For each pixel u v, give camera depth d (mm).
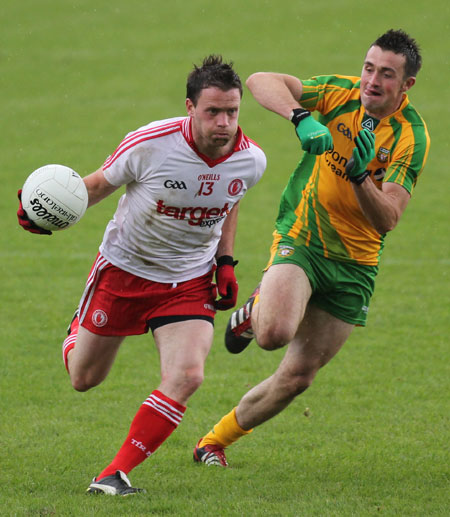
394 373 28453
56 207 17875
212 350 31156
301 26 103562
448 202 55750
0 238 47062
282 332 19094
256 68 89562
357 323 20656
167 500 17375
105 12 110438
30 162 64000
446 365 29312
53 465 19922
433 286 39500
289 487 18625
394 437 22562
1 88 85500
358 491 18359
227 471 19953
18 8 111312
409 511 17062
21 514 16469
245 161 18188
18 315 34469
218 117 16812
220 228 19219
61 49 97812
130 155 17734
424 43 97312
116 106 80062
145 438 17719
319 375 28266
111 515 16312
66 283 39281
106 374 20344
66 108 79500
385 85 18984
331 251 20031
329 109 20094
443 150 68750
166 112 78188
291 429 23359
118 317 19250
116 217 19188
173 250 18797
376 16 106000
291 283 19609
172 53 96062
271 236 48000
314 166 20516
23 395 25703
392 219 18516
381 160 19656
